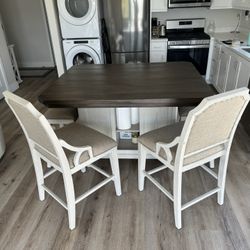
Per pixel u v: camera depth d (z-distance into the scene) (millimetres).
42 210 1825
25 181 2129
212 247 1509
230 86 3127
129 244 1550
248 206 1782
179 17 4234
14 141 2742
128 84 1857
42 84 4648
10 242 1597
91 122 2061
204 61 3973
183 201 1842
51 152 1477
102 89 1771
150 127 2049
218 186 1744
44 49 5773
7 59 4090
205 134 1332
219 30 4277
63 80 2006
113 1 3613
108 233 1629
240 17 4129
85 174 2172
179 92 1657
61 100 1603
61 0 3484
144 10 3666
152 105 1589
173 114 1976
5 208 1859
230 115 1322
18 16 5438
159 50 3926
